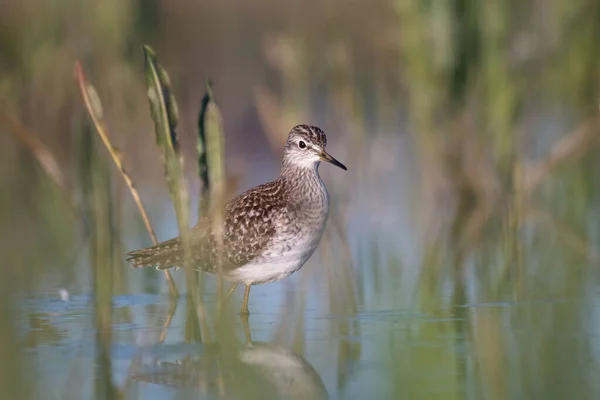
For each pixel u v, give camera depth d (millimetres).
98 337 9930
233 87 23781
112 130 19031
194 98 23047
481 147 17188
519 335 9984
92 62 19484
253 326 10641
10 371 8844
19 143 19891
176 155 10289
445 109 17344
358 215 16688
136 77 19891
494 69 16609
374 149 19703
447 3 16859
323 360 9195
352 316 11000
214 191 10242
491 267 13375
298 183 11695
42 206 17781
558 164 17188
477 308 11258
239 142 21500
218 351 9547
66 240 15484
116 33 19312
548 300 11586
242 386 8422
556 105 19844
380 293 12125
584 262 13562
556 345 9578
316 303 11742
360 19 22844
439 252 14266
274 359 9250
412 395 8070
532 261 13695
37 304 11586
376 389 8266
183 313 11266
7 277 13062
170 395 8188
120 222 14492
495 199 16047
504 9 16750
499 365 8906
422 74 17234
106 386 8414
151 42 20844
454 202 17297
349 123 18547
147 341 9945
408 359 9156
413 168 19047
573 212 16562
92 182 13758
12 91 19641
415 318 10828
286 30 23266
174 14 26562
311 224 11586
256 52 25141
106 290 12094
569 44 18812
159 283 12992
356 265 13594
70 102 19891
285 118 18250
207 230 11312
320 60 21406
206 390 8344
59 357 9320
